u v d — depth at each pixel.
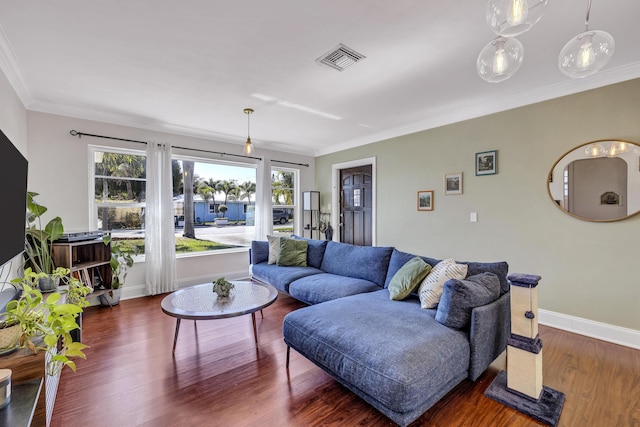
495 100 3.22
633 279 2.47
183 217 4.50
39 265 2.89
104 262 3.37
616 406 1.72
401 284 2.45
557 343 2.54
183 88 2.89
